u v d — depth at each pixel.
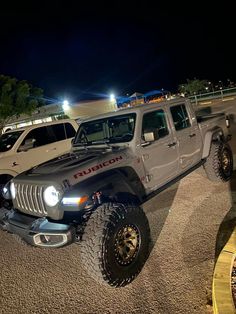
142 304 2.76
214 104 23.00
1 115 25.80
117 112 4.29
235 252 2.91
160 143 4.27
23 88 26.25
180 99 4.91
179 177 4.62
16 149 6.90
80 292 3.12
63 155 4.39
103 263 2.83
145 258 3.25
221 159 5.23
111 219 2.93
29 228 3.08
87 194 3.13
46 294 3.19
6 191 3.96
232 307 2.24
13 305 3.09
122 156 3.79
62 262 3.81
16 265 3.94
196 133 5.04
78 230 2.98
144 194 4.00
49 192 3.19
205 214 4.31
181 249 3.52
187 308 2.59
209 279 2.90
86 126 4.66
